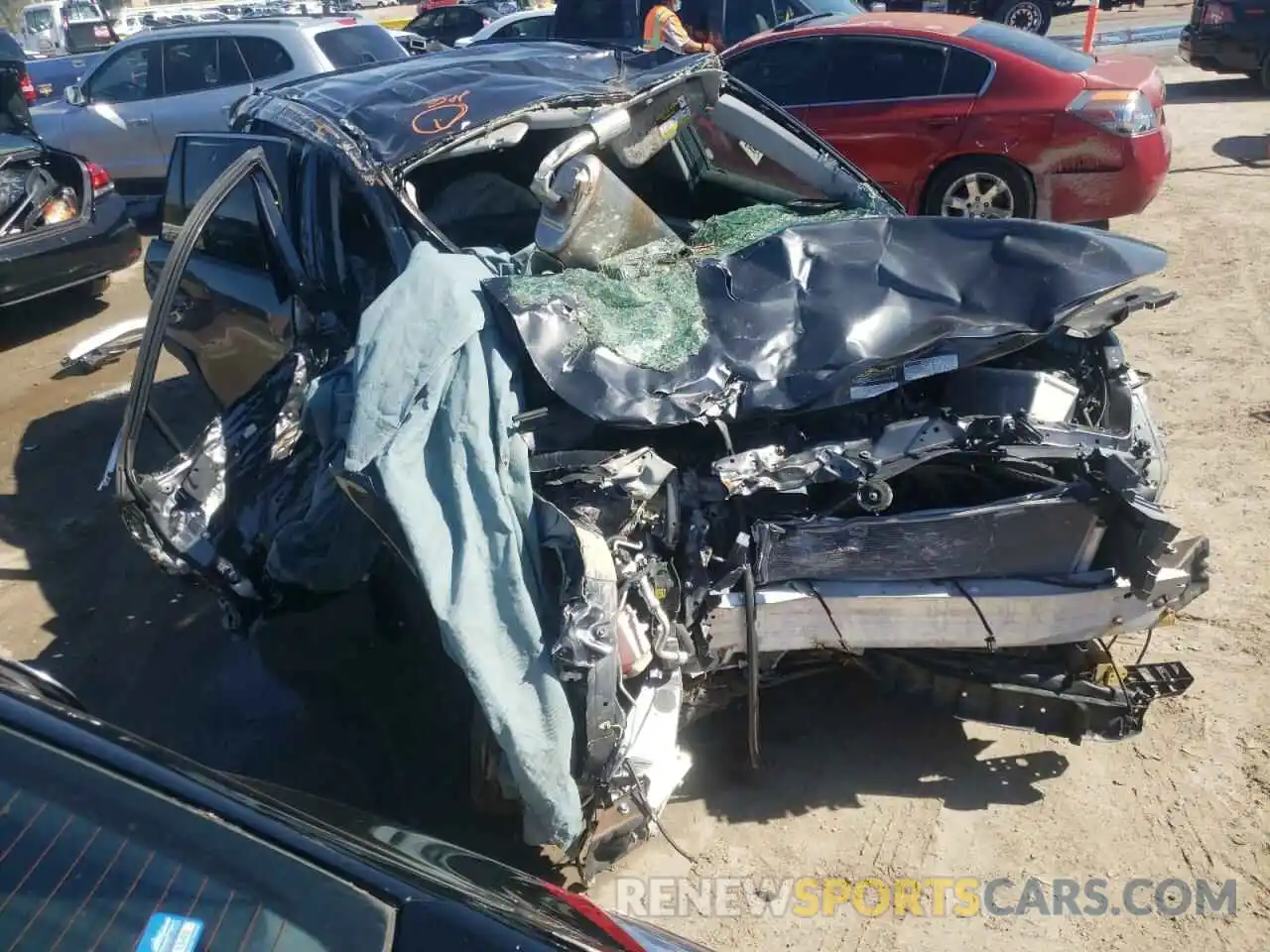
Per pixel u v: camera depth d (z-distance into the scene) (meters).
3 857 1.60
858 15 8.13
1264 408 5.19
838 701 3.71
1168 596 3.07
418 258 3.17
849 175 4.55
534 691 2.78
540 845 3.00
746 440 3.19
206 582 3.36
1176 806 3.19
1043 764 3.40
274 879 1.62
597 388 3.02
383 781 3.53
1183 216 7.90
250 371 4.68
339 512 3.28
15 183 7.50
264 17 9.84
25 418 6.41
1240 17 11.41
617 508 2.97
